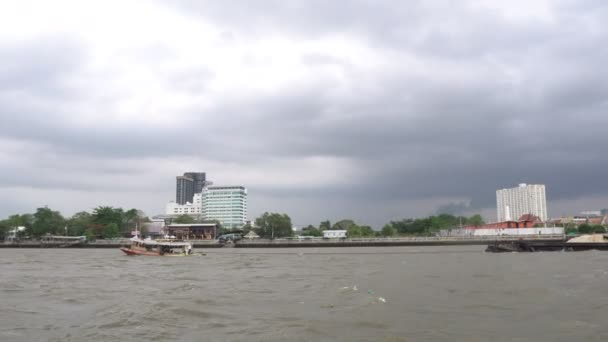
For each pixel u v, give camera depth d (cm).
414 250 14188
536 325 3062
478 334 2841
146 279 6278
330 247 17488
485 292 4503
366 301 4050
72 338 2814
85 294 4775
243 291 4853
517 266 7319
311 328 2998
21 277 6619
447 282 5341
